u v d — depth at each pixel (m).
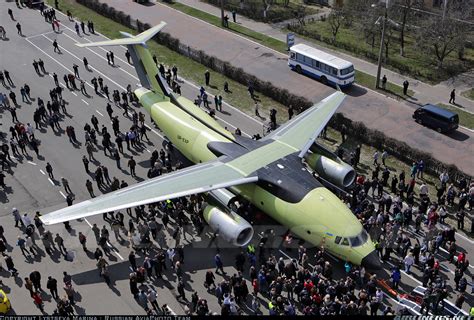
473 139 48.50
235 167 38.03
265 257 35.69
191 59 65.62
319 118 44.22
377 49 66.38
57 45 67.88
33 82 59.94
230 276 34.22
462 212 37.50
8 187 43.31
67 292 31.78
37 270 35.00
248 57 66.06
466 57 64.12
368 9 67.44
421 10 70.56
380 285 33.16
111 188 42.22
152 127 51.28
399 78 59.97
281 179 36.25
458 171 41.75
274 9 80.75
